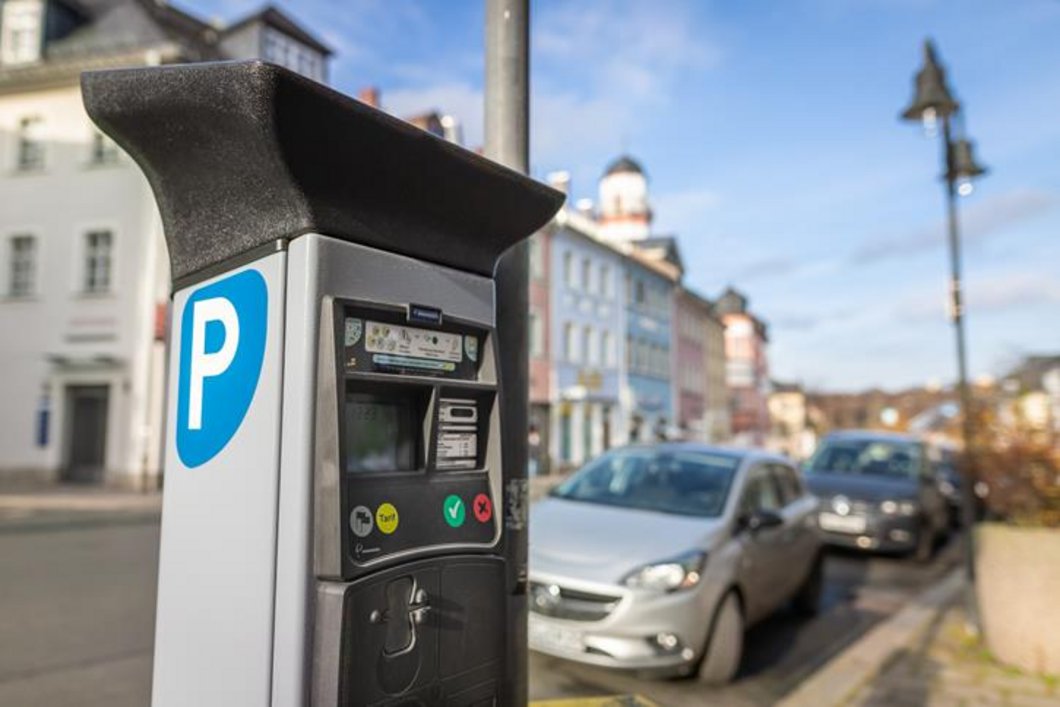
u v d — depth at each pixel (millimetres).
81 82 1963
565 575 5086
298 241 1878
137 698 4684
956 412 7566
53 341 21812
